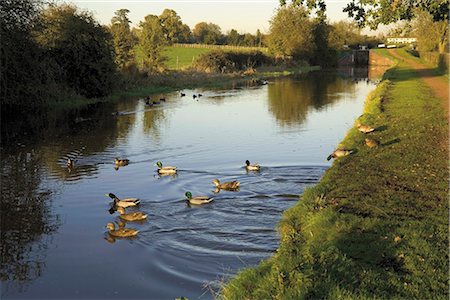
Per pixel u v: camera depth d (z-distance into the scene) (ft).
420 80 144.56
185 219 42.09
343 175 43.68
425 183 40.50
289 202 45.73
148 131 86.79
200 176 56.03
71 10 137.39
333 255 26.07
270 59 293.02
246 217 41.93
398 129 64.49
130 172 58.80
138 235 38.96
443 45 238.07
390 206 34.96
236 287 25.20
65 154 69.15
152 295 29.63
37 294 30.25
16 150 71.97
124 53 170.60
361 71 289.12
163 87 167.22
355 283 23.79
